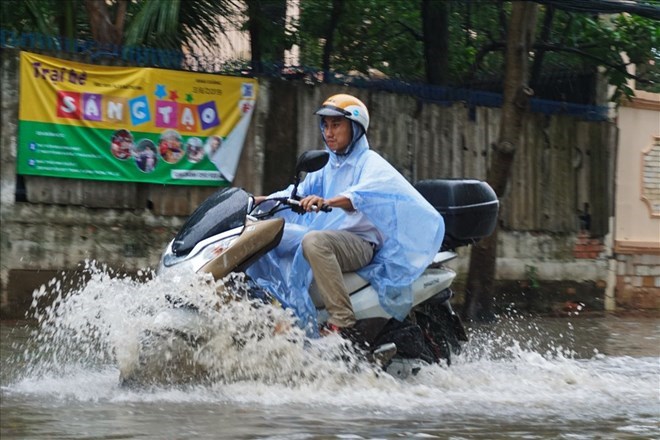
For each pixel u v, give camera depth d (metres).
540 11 18.09
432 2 17.27
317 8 17.75
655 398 8.08
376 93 15.84
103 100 13.57
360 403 7.35
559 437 6.36
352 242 8.06
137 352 7.53
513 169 17.23
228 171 14.52
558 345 12.45
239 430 6.26
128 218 13.96
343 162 8.46
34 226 13.34
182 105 14.12
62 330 11.02
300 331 7.81
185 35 15.20
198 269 7.52
